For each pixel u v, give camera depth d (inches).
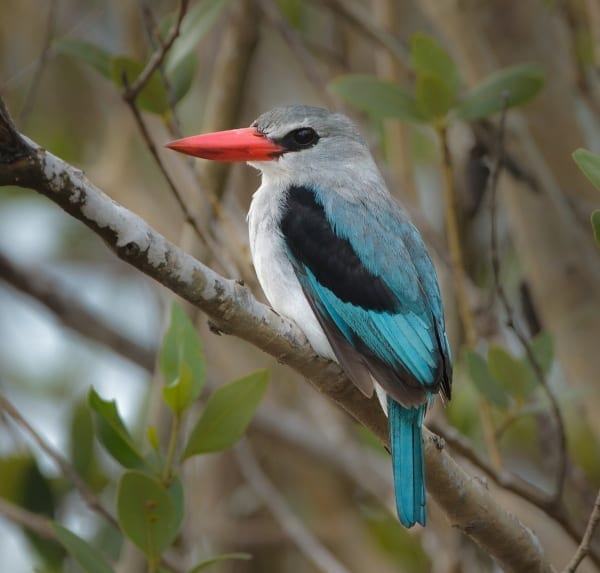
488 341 430.6
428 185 533.0
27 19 534.3
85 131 544.1
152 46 363.9
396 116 365.7
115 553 405.1
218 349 488.7
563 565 418.0
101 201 235.0
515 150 423.8
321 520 483.2
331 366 293.3
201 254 383.9
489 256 470.3
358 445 483.5
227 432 291.9
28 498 398.0
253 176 504.4
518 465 510.0
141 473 280.1
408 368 315.0
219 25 529.0
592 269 419.5
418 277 331.3
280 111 362.3
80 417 415.8
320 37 535.8
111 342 475.8
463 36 440.5
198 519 432.8
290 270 331.0
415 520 283.9
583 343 412.2
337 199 342.6
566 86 449.7
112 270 569.9
